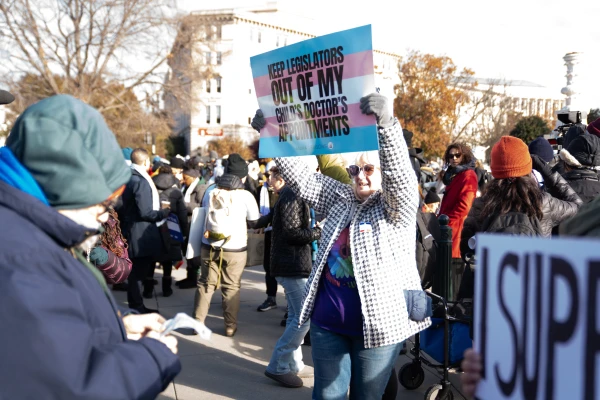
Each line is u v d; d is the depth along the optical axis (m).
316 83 2.82
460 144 6.05
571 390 1.22
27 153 1.46
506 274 1.43
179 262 7.81
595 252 1.18
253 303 7.46
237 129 68.94
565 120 7.76
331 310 2.95
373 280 2.83
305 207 4.82
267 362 5.24
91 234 1.54
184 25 33.81
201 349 5.55
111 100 34.66
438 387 3.93
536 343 1.32
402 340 2.84
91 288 1.50
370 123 2.60
